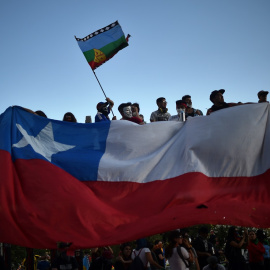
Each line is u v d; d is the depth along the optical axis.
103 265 7.48
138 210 5.15
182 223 4.73
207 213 4.83
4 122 5.94
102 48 7.62
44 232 4.92
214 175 5.43
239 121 5.63
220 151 5.52
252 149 5.52
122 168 5.59
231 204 4.97
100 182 5.52
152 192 5.34
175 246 6.29
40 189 5.27
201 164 5.50
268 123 5.64
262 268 7.84
